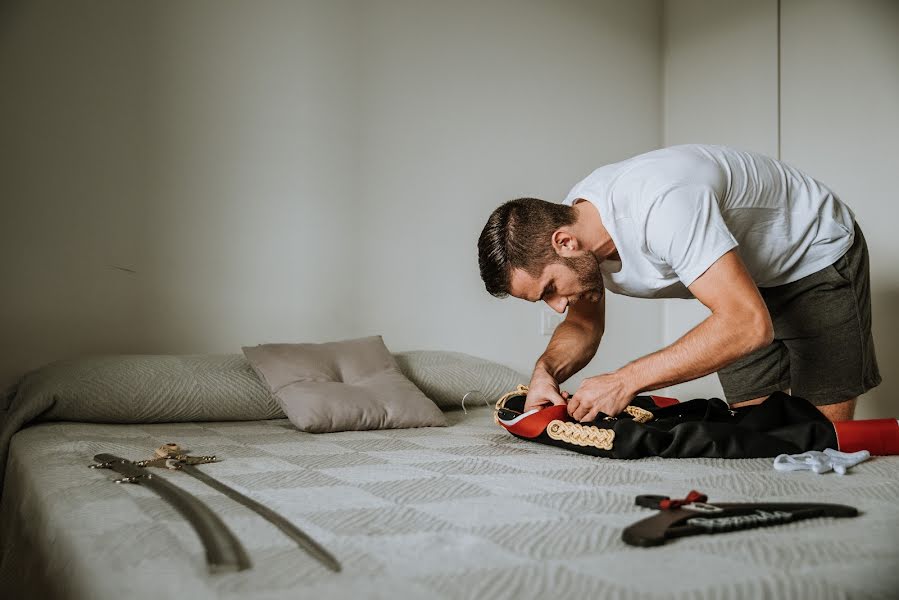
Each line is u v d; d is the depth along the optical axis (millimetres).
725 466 1306
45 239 2344
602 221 1544
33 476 1261
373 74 2826
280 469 1283
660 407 1809
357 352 2178
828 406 1846
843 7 2848
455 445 1603
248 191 2605
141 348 2449
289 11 2688
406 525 874
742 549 764
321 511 949
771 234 1696
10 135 2309
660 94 3482
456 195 2967
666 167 1511
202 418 2039
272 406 2098
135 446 1567
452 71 2980
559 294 1605
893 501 1013
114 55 2434
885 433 1395
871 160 2771
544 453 1475
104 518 917
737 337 1368
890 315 2715
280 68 2668
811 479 1174
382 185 2826
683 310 3373
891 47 2725
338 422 1858
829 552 753
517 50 3127
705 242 1397
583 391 1522
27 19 2332
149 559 750
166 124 2494
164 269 2482
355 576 682
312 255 2693
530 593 633
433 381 2361
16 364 2309
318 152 2717
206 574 695
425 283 2887
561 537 816
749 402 2146
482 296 2992
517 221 1557
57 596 840
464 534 831
